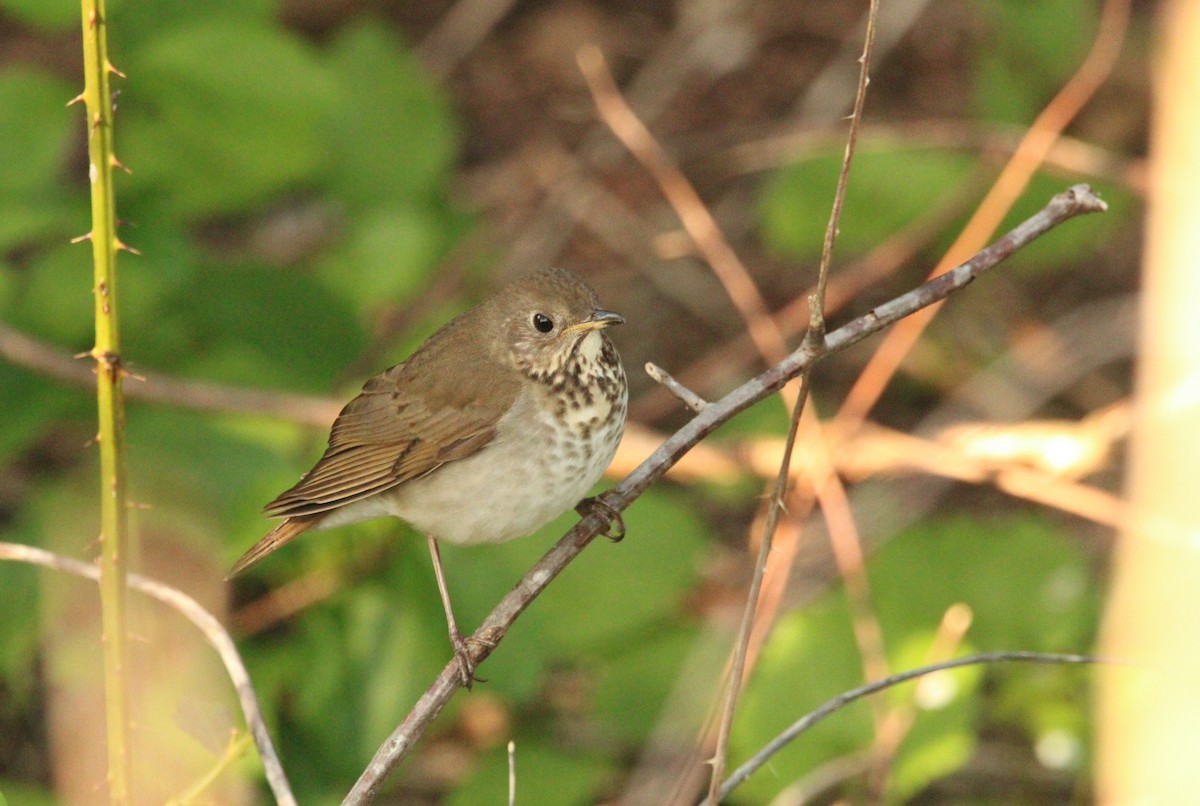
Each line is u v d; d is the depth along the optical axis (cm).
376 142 1235
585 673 1153
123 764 667
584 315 847
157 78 1116
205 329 1138
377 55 1245
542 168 1523
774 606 927
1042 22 1350
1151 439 1163
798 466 1048
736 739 953
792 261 1482
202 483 1023
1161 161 1418
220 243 1488
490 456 849
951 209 1252
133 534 1024
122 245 633
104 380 637
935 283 669
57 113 1095
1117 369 1411
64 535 1033
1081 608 1027
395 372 905
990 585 1038
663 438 1341
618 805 992
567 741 1101
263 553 862
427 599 1002
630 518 1070
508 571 1021
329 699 987
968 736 922
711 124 1562
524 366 853
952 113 1527
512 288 874
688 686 1042
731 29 1636
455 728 1164
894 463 1016
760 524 1095
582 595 1039
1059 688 1014
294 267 1183
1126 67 1503
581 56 1270
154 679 993
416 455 857
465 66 1658
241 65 1123
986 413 1344
